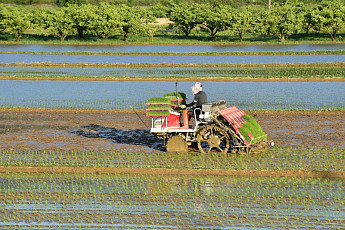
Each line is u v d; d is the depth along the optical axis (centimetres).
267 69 14938
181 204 4812
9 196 5053
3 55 18725
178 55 18862
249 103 9888
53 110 9394
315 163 5941
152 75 13700
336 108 9362
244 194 5059
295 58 17400
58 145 6894
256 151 6300
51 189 5244
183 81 12838
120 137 7369
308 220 4438
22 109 9469
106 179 5538
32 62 16300
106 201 4897
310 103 9888
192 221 4428
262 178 5531
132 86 12038
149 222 4412
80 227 4334
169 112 6288
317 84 12250
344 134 7438
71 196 5038
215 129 6275
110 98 10531
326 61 16388
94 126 8125
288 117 8712
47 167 5875
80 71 14625
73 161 6094
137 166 5859
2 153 6475
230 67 15612
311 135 7381
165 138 6731
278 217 4500
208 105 6244
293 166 5819
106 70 14888
